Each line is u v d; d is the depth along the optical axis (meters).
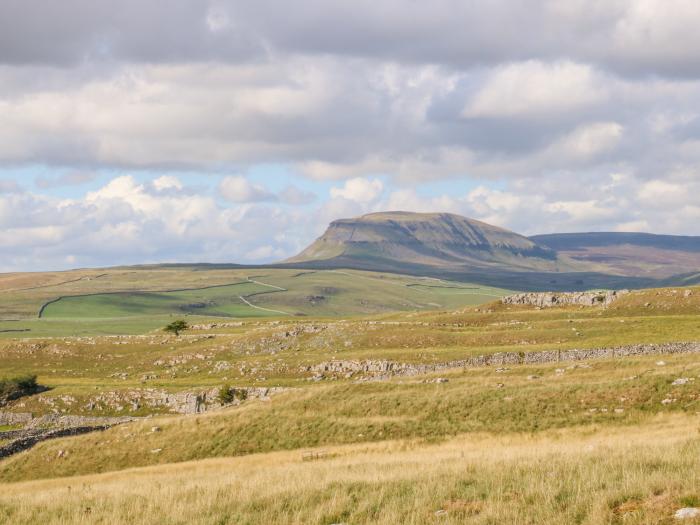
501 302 161.12
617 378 73.00
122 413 114.62
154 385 124.56
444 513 25.34
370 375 113.69
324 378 117.69
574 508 23.50
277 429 74.44
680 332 109.69
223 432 76.19
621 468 28.05
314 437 70.88
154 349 158.62
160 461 72.94
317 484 32.84
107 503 35.81
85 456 77.06
